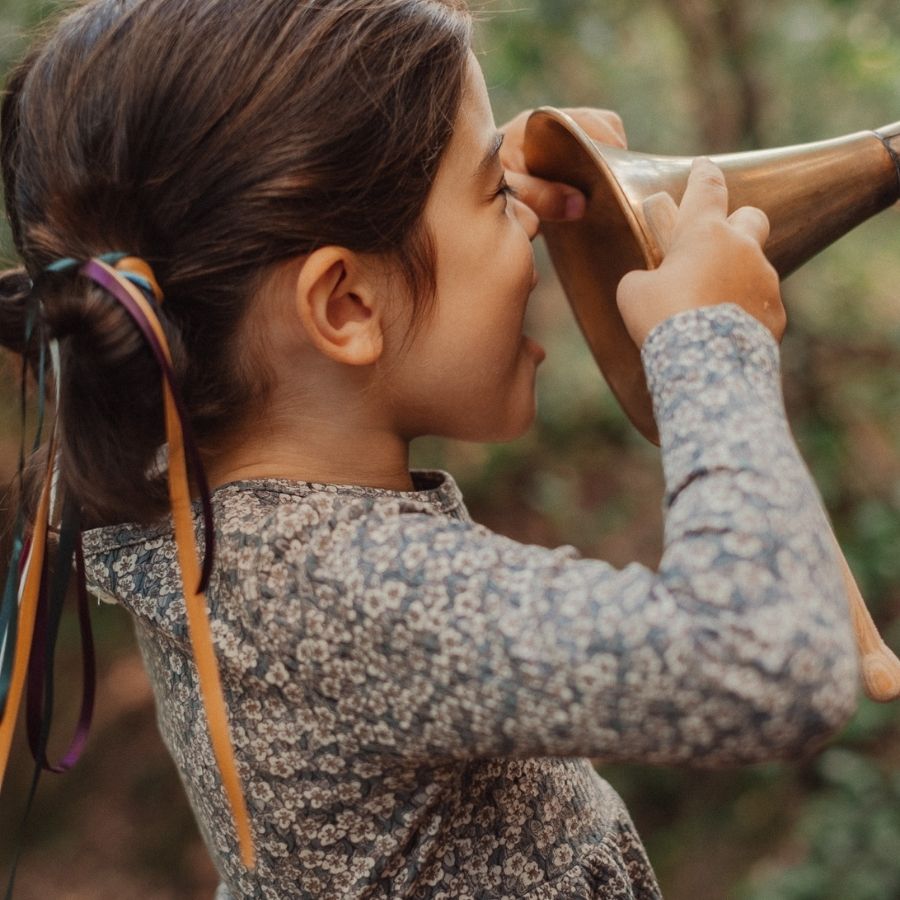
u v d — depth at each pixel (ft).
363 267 2.90
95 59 2.81
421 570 2.60
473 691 2.53
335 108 2.75
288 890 2.97
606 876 3.19
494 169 3.09
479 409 3.17
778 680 2.36
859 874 8.48
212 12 2.79
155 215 2.77
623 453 14.85
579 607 2.46
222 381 2.93
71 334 2.73
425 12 2.94
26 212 2.95
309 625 2.70
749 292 2.81
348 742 2.78
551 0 9.46
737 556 2.44
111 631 12.84
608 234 3.63
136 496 2.88
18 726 12.05
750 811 9.75
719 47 10.68
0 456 9.04
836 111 11.44
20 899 10.89
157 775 11.80
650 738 2.42
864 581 10.28
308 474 3.07
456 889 2.99
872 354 12.35
